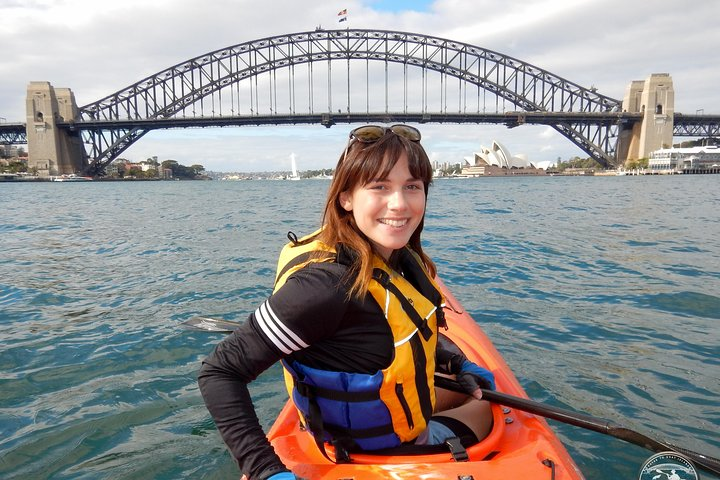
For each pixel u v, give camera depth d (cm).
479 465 198
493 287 714
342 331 166
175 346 496
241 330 162
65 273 877
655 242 1157
